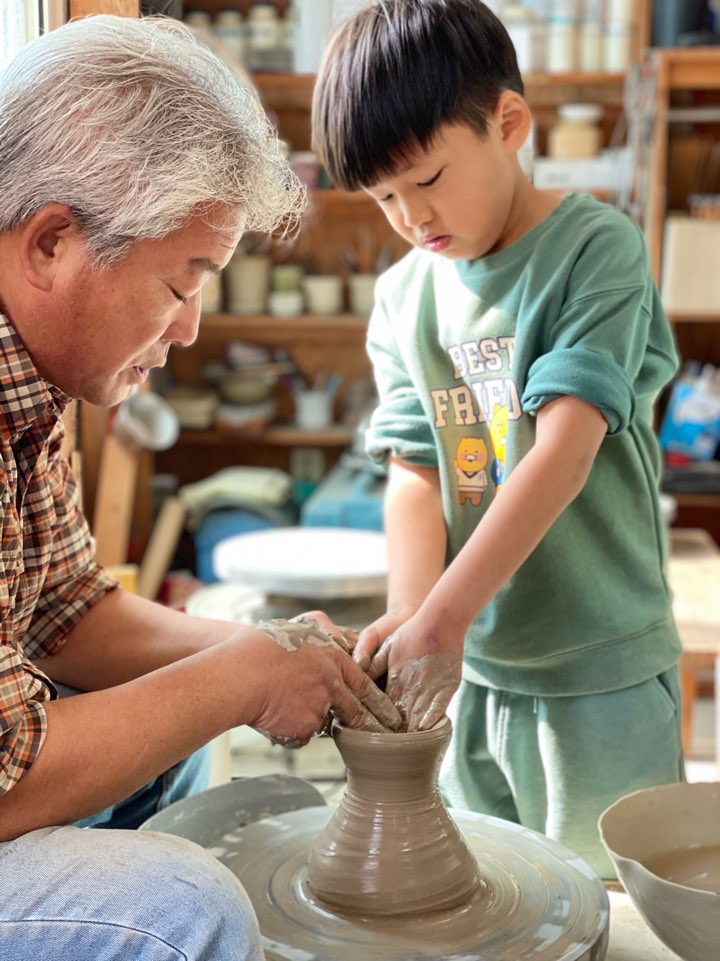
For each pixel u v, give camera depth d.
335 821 1.14
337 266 4.62
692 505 4.42
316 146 1.35
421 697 1.17
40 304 1.03
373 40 1.27
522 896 1.12
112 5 1.32
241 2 4.31
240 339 4.71
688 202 4.21
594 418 1.24
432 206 1.30
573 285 1.32
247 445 4.75
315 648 1.13
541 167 3.87
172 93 1.01
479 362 1.40
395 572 1.42
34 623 1.34
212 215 1.04
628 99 3.69
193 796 1.31
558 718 1.42
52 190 0.99
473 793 1.49
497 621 1.42
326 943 1.04
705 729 3.39
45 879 0.93
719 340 4.35
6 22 1.24
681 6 3.92
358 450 4.24
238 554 2.57
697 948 1.01
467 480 1.43
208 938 0.90
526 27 3.96
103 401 1.11
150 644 1.33
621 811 1.20
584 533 1.39
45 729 0.97
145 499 4.01
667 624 1.46
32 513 1.22
